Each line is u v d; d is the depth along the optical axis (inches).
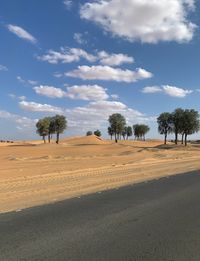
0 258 295.3
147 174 1080.2
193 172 1172.5
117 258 298.0
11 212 486.9
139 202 578.2
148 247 330.0
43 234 371.2
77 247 327.6
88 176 979.3
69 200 594.9
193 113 4079.7
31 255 303.1
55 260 291.1
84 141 4923.7
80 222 429.4
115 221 437.1
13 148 2957.7
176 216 470.3
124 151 2652.6
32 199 602.5
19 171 1081.4
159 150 2800.2
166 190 730.2
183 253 313.4
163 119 4325.8
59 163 1402.6
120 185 815.7
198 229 400.2
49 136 4995.1
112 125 4968.0
